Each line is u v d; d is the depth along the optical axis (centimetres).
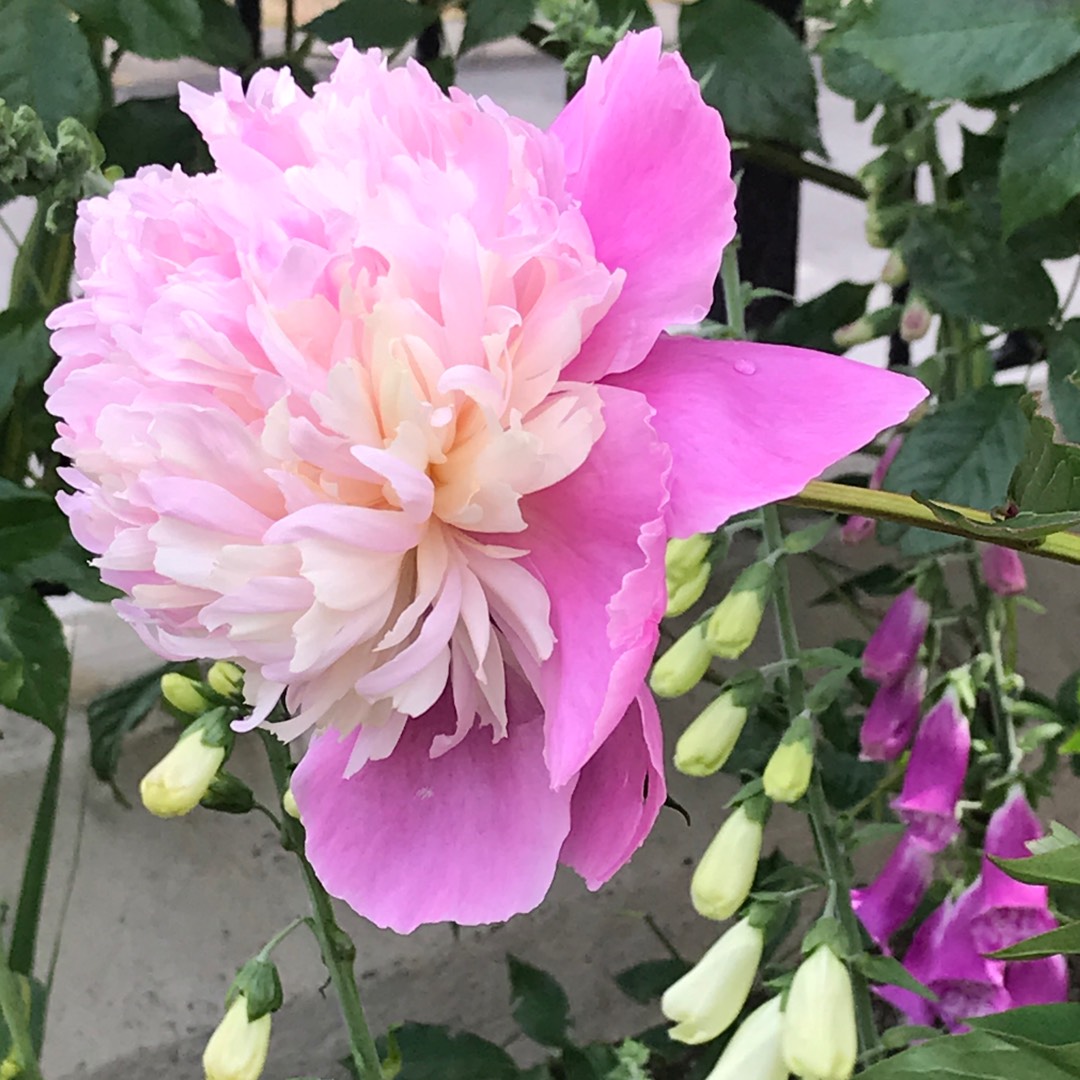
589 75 28
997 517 30
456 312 24
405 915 27
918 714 48
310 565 24
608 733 23
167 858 55
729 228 25
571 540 25
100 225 27
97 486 27
